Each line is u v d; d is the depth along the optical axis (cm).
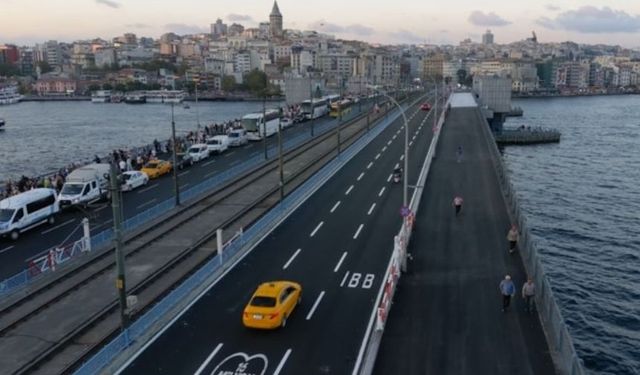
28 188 5734
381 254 4094
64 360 2745
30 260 4100
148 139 14900
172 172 7338
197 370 2575
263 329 2934
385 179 6675
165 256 4197
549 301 2867
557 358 2603
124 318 2738
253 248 4284
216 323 3036
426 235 4472
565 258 6103
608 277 5553
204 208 5569
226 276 3722
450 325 2945
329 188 6312
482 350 2689
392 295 3253
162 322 3031
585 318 4669
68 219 5181
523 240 4078
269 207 5647
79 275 3806
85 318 3178
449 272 3694
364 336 2867
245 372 2550
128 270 3916
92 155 12294
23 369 2631
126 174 6316
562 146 14775
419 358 2622
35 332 3022
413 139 9925
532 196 8994
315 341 2820
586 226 7306
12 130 17388
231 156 8562
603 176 10662
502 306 3162
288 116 12556
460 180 6506
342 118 13538
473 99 18762
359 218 5053
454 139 9762
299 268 3847
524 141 15138
